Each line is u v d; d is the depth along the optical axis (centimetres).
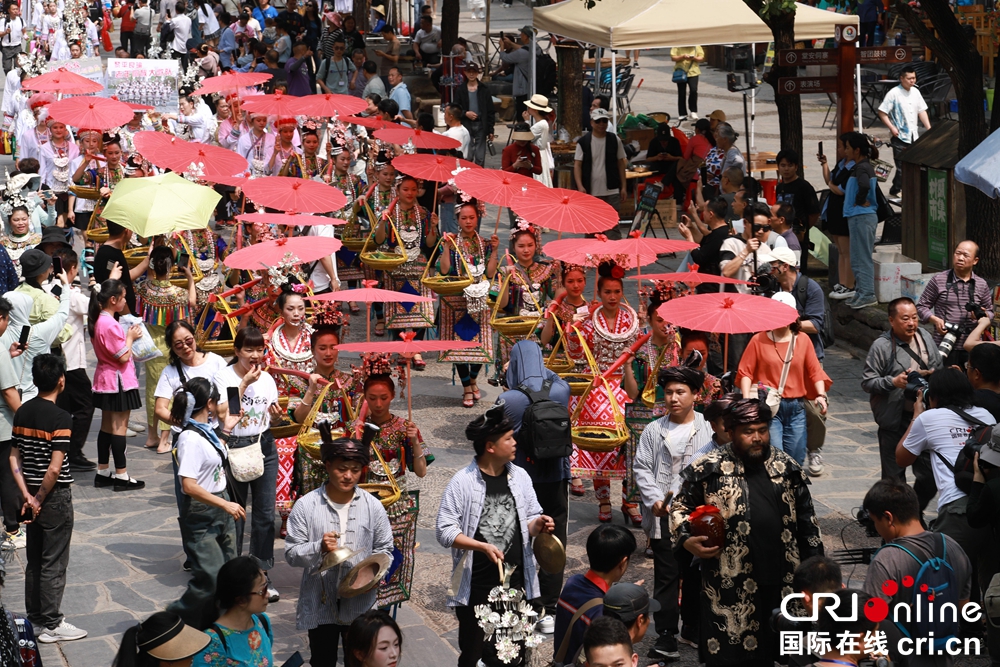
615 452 1809
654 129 4075
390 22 7181
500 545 1318
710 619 1234
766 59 6103
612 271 1884
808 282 2053
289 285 1994
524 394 1516
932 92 4628
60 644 1526
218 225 3719
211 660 1100
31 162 3250
